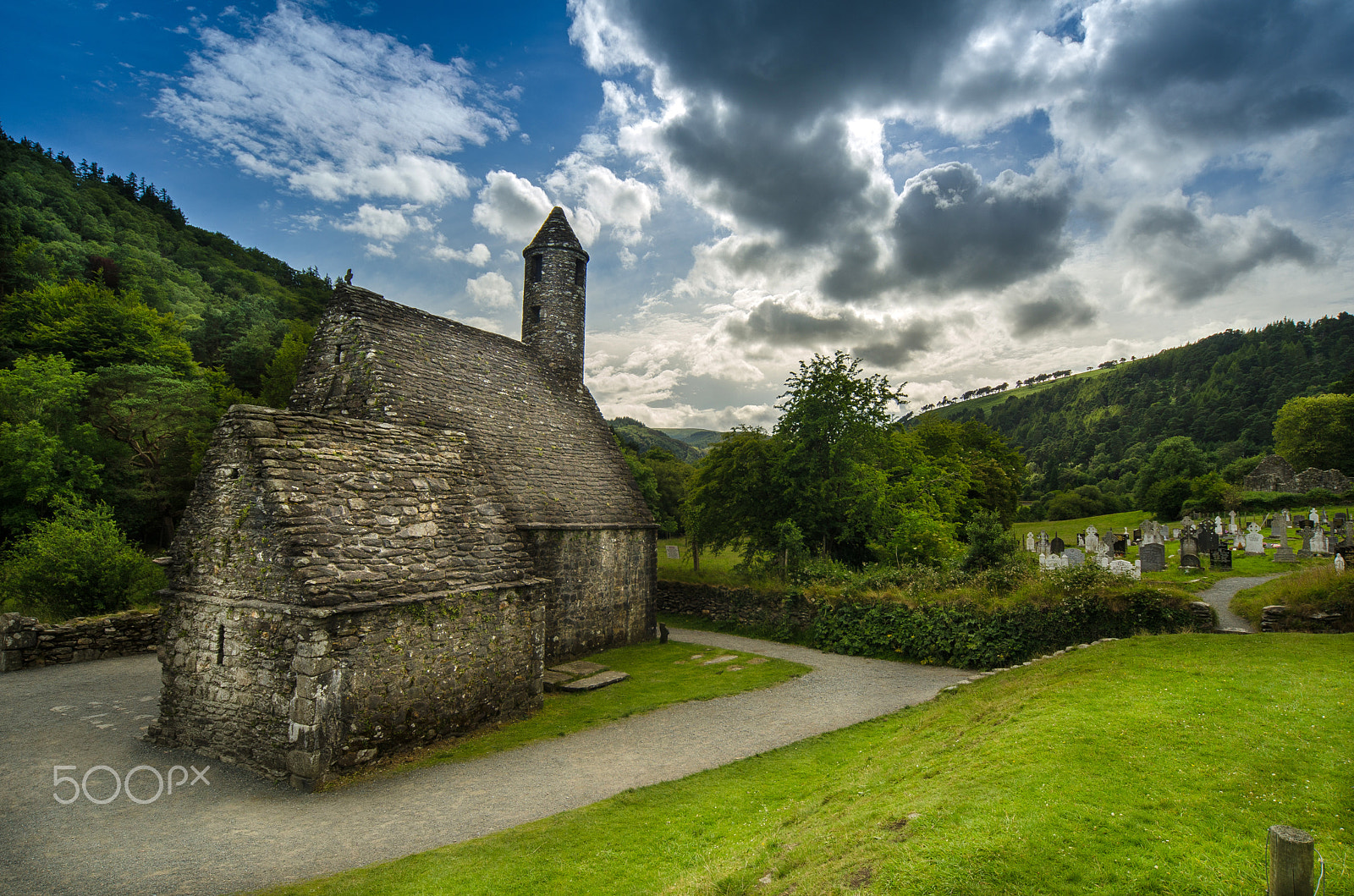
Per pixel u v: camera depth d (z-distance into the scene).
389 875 7.39
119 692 15.49
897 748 10.42
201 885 7.38
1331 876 4.89
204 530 12.14
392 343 18.80
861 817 7.00
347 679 10.80
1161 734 8.04
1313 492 53.62
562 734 13.05
